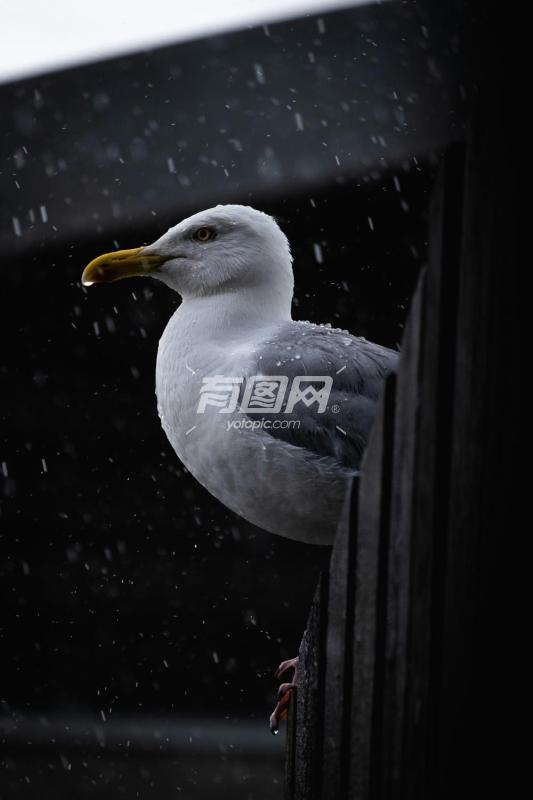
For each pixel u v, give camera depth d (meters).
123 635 11.34
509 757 1.62
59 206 8.55
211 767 9.02
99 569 11.47
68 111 8.54
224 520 11.34
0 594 11.52
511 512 1.57
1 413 11.48
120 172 8.37
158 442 11.45
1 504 11.56
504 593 1.59
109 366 11.29
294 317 10.02
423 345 1.87
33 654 11.41
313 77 7.80
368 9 7.63
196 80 8.17
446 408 1.79
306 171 7.79
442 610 1.78
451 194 1.78
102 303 10.81
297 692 3.16
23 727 10.62
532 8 1.52
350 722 2.31
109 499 11.52
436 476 1.79
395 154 7.50
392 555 2.03
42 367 11.37
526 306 1.54
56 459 11.57
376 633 2.09
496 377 1.61
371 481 2.18
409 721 1.89
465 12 7.13
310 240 9.37
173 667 11.20
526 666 1.59
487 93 1.66
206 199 8.09
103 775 8.80
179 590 11.31
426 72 7.39
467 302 1.72
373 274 9.57
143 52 8.32
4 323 11.03
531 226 1.53
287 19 7.90
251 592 11.20
